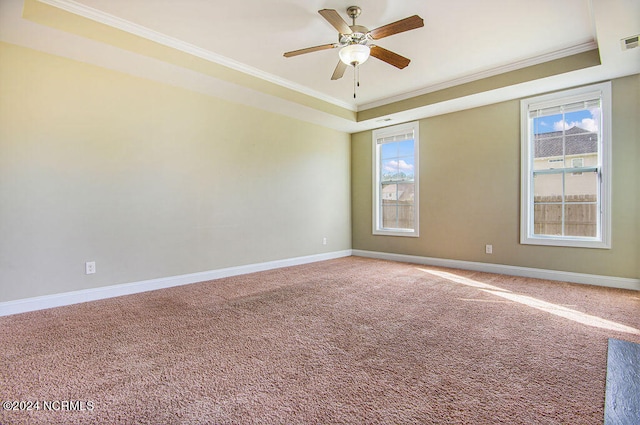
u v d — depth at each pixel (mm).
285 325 2490
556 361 1891
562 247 3857
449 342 2168
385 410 1445
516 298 3178
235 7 2596
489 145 4383
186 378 1722
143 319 2615
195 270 3895
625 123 3438
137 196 3424
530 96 4031
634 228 3416
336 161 5785
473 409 1448
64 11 2508
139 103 3430
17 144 2729
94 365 1858
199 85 3680
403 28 2408
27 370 1798
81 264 3070
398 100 4703
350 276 4207
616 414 1396
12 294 2717
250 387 1636
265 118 4633
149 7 2586
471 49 3307
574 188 3805
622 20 2418
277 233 4809
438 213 4910
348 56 2699
